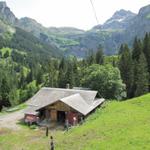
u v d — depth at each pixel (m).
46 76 162.00
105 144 36.47
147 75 99.81
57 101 62.25
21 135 53.44
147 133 38.28
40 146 44.06
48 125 60.56
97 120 52.50
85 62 149.62
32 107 65.88
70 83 120.56
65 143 41.69
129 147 33.84
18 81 186.50
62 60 158.75
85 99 67.44
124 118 49.84
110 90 91.31
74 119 58.56
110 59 146.25
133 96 103.62
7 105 116.81
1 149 45.16
